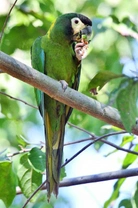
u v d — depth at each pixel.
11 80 16.28
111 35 16.91
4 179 9.43
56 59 10.77
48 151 9.98
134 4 17.62
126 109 7.32
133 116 7.31
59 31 10.90
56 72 10.77
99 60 16.75
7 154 9.51
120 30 12.72
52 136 10.45
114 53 16.78
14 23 14.39
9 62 8.55
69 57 10.81
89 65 16.64
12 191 9.47
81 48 10.61
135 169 9.81
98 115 9.22
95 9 17.58
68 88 9.16
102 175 9.87
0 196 9.48
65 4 17.52
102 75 7.96
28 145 9.76
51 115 10.52
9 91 16.14
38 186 9.50
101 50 16.86
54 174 9.73
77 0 17.58
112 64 16.69
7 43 14.28
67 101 9.20
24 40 14.31
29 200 9.15
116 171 9.87
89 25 11.27
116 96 7.35
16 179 9.49
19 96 16.38
